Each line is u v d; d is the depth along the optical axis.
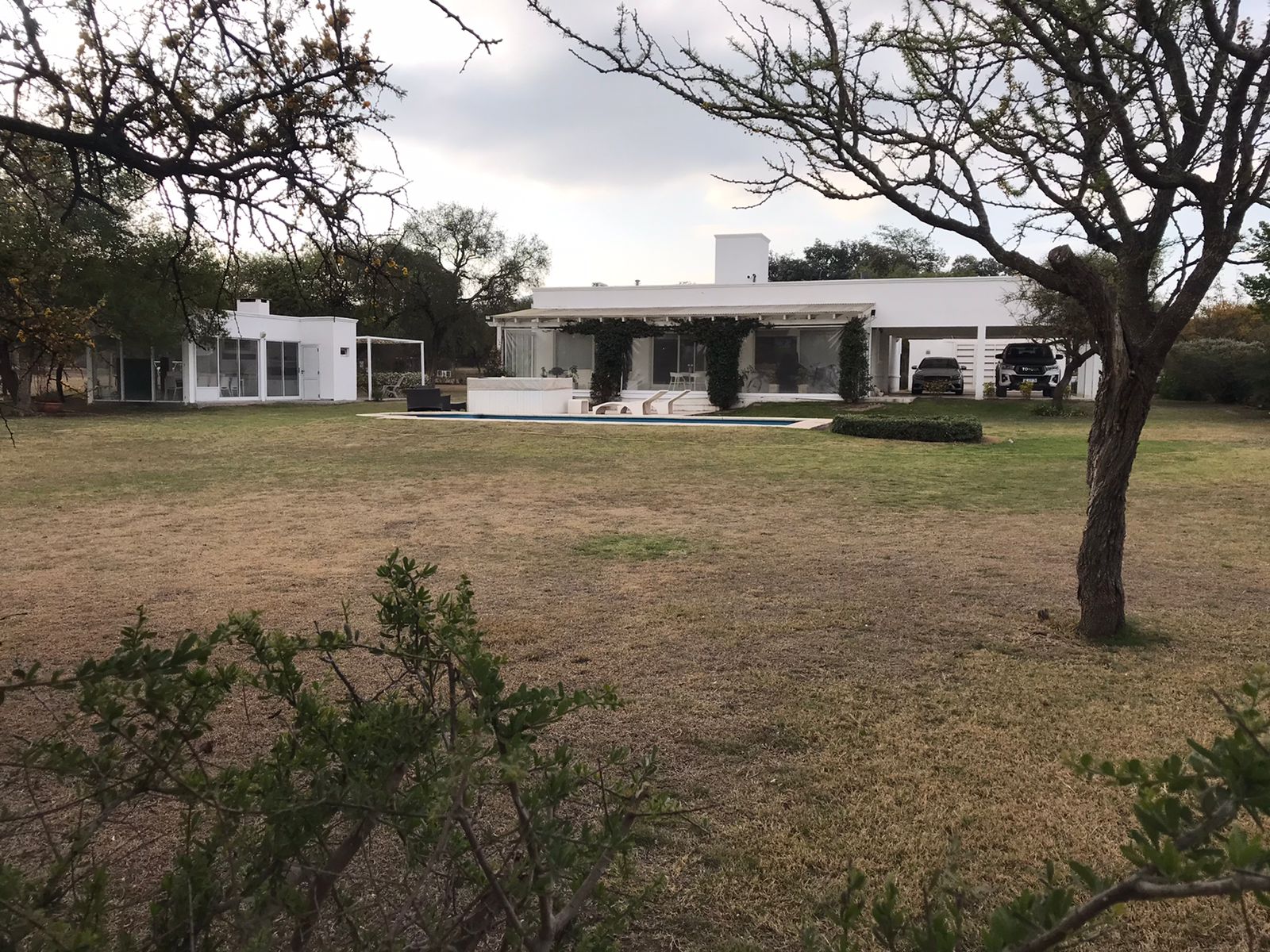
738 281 35.75
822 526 9.88
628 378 32.38
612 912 2.12
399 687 4.73
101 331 25.83
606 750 4.09
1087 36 4.29
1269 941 2.70
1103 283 5.19
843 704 4.66
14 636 5.79
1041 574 7.51
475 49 3.88
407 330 53.34
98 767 1.83
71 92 3.82
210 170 3.81
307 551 8.59
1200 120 4.62
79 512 10.87
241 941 1.67
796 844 3.30
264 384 36.12
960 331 34.62
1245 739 1.10
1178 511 10.50
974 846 3.27
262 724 4.36
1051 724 4.39
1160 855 1.06
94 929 1.53
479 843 2.02
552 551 8.58
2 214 4.89
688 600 6.76
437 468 15.03
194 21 3.87
